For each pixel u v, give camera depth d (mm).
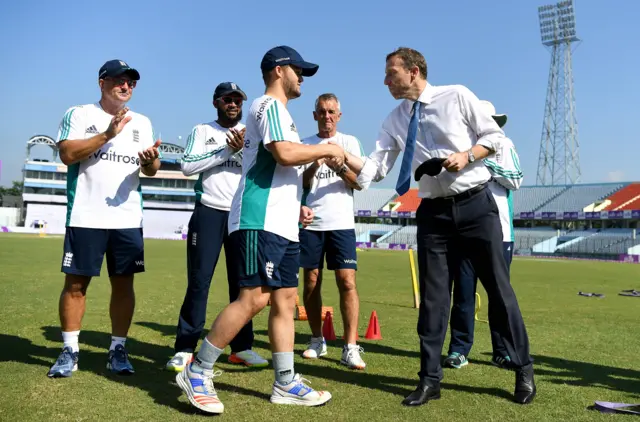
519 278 17016
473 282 4645
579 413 3213
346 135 5109
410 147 3617
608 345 5574
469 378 4094
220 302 8508
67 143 3791
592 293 11922
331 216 4668
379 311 8188
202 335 5797
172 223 65188
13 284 9508
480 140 3490
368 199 66375
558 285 14352
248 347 4371
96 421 2828
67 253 3807
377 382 3889
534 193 58812
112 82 4012
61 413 2920
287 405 3236
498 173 4715
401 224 62500
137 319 6457
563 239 50406
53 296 8023
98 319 6250
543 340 5805
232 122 4621
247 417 2986
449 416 3115
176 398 3305
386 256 31547
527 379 3480
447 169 3385
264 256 3174
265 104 3244
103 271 12492
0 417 2814
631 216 45781
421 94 3656
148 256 21375
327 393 3311
